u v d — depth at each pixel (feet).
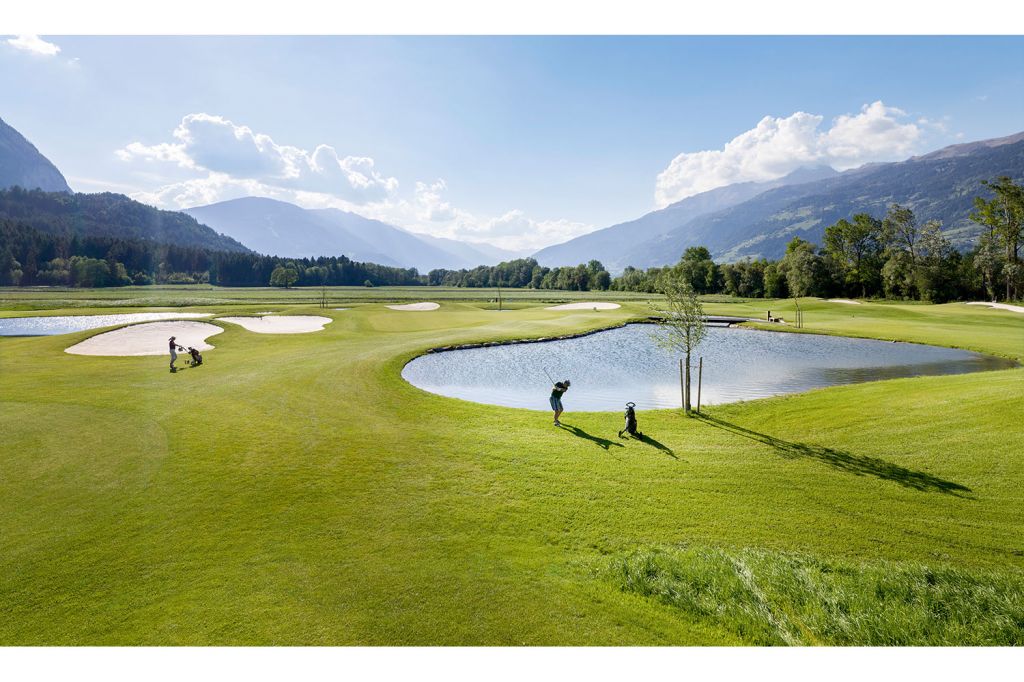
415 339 151.02
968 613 27.20
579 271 644.69
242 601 29.01
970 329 176.55
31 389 81.20
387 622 27.12
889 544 35.09
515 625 26.86
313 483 46.24
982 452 49.52
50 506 41.22
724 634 26.50
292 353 119.85
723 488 44.96
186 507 41.24
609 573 31.37
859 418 64.34
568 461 52.11
